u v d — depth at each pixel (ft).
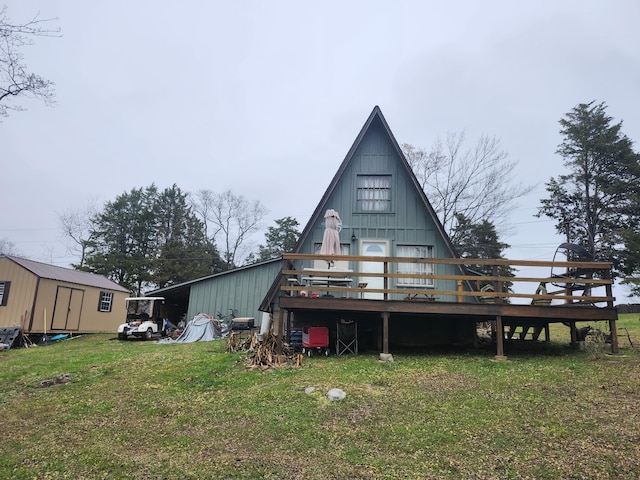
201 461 15.97
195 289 60.18
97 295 72.43
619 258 90.94
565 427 18.24
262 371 28.63
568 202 103.04
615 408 20.40
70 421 20.81
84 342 56.24
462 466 15.19
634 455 15.56
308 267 43.16
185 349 40.68
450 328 40.37
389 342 39.99
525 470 14.78
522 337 42.70
